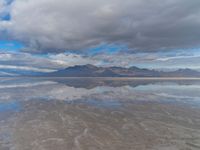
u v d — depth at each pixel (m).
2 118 15.73
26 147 9.82
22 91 36.62
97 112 18.28
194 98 26.75
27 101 24.56
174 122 14.43
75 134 11.84
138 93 33.38
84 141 10.67
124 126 13.58
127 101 24.62
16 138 11.08
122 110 19.17
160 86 50.28
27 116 16.45
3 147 9.82
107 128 13.12
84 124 14.13
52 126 13.52
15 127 13.18
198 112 17.77
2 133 11.93
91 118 15.94
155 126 13.45
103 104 22.56
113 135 11.66
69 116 16.61
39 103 23.09
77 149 9.58
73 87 47.31
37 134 11.78
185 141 10.50
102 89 41.81
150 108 20.06
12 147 9.82
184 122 14.41
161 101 24.44
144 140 10.75
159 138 11.02
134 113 17.78
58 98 27.36
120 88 44.41
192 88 43.19
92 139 10.99
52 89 41.31
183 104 22.06
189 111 18.25
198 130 12.38
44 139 10.94
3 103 23.03
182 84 59.00
